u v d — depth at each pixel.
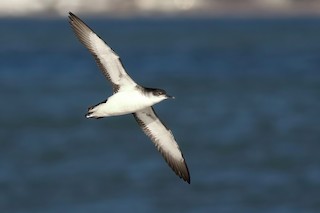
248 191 31.08
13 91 59.84
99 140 41.06
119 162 35.69
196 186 31.77
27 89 60.81
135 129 44.12
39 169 34.62
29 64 80.00
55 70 74.00
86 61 81.06
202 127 44.62
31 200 30.38
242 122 45.97
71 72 71.75
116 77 14.62
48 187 31.89
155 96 14.46
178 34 155.50
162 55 93.38
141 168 34.53
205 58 88.31
